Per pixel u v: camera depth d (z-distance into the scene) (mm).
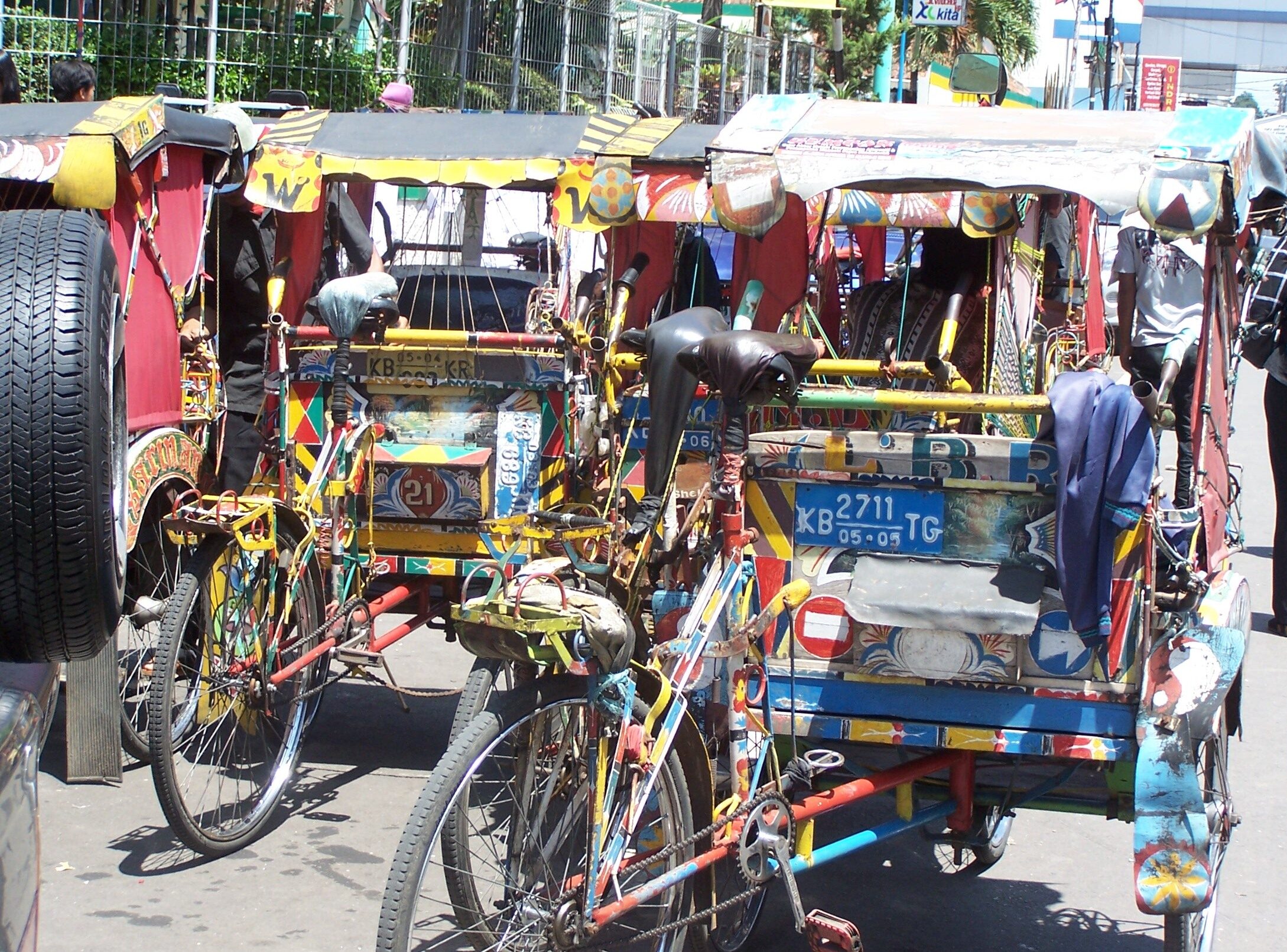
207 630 4430
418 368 5160
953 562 3465
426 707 6180
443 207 7414
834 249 6902
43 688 2789
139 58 12305
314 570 4812
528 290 7109
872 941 4172
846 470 3506
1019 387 6035
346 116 5762
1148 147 3447
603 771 3162
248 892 4285
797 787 3693
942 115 3992
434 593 5594
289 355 5246
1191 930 3613
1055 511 3402
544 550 4367
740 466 3439
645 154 5367
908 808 3715
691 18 22000
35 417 2701
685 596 3902
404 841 3023
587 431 5039
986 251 5867
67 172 4797
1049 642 3443
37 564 2729
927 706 3531
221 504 4402
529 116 5707
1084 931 4305
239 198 5844
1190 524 3418
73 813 4812
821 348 3641
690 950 3756
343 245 6234
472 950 3443
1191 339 4234
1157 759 3336
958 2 28016
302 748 5000
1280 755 5875
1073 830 5191
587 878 3111
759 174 3703
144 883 4309
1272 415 7734
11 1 12078
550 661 3148
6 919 2227
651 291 6180
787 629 3580
